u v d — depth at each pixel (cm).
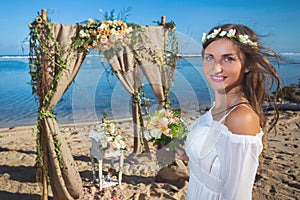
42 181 417
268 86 172
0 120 995
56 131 400
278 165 522
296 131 763
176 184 453
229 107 160
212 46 158
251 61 161
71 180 409
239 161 148
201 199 170
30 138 771
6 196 438
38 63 385
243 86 167
